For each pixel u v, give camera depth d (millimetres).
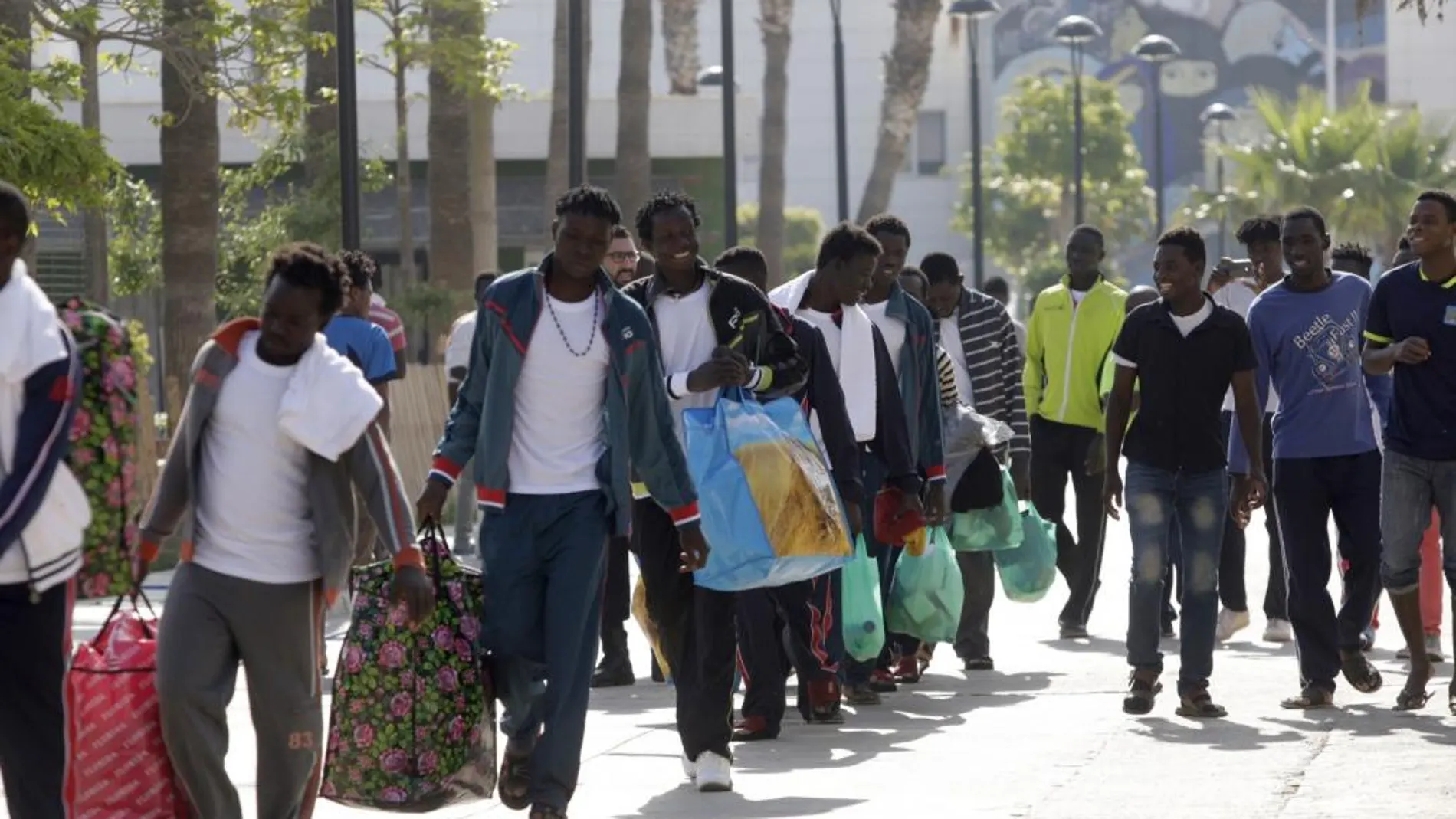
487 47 60219
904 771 19359
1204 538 22344
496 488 15812
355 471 14203
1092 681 25484
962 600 24953
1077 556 29969
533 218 92500
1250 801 17609
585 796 18234
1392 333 21922
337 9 37781
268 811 14531
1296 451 22859
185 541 14172
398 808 14938
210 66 43562
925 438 23891
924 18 96625
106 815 14094
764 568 18281
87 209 42031
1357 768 19016
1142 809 17359
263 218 69625
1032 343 30078
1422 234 21562
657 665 25891
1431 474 22000
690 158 91562
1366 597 23234
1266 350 22938
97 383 14031
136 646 14273
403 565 14273
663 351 18828
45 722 13641
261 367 14109
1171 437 22281
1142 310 22484
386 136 90375
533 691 16125
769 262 89000
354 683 14961
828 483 18891
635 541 18500
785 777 19141
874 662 24047
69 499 13570
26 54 40375
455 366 36844
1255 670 26094
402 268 69688
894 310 23750
